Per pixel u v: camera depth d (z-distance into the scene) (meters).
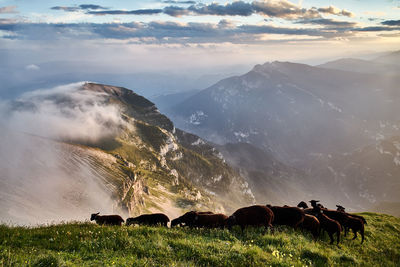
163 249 10.49
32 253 8.92
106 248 10.09
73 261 8.74
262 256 10.77
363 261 14.27
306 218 17.48
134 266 8.72
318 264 11.82
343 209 26.33
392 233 24.11
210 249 11.01
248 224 15.82
